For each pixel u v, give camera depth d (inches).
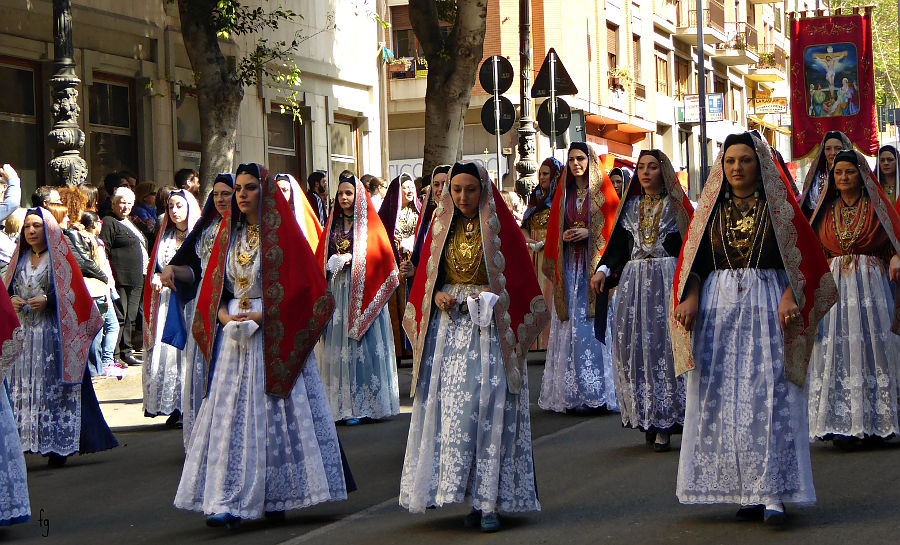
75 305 339.9
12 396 338.6
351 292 401.4
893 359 314.3
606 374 399.5
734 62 2011.6
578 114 653.3
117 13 703.1
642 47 1624.0
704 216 241.0
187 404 335.0
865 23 842.8
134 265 553.3
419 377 247.1
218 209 302.2
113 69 700.7
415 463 245.6
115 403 470.0
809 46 858.1
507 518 250.2
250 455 248.4
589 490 275.3
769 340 233.9
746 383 233.8
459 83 750.5
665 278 328.5
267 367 249.6
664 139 1764.3
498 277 242.1
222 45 773.3
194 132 779.4
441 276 248.2
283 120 865.5
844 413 315.0
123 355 558.9
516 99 1309.1
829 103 859.4
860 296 315.9
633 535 230.1
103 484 316.2
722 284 239.0
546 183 520.7
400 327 545.6
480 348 240.8
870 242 316.2
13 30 634.8
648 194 337.1
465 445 238.1
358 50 947.3
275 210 256.7
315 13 885.2
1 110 637.3
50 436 339.0
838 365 316.5
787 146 2529.5
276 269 253.8
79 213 498.3
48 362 339.3
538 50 1320.1
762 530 228.7
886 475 277.1
